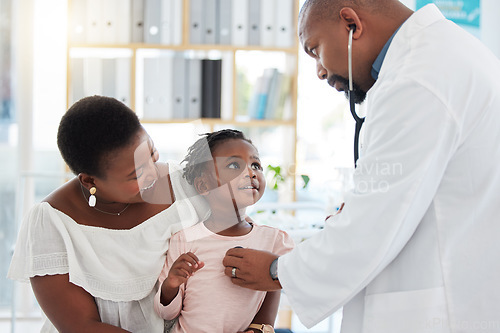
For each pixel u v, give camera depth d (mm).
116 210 1150
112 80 3104
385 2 1132
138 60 3262
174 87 3166
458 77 988
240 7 3207
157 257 1154
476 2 3488
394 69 1045
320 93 3787
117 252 1123
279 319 3004
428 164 960
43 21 3428
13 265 1109
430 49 1021
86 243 1110
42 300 1096
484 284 1012
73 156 1033
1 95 3395
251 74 3590
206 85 3191
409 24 1077
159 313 1139
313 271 1046
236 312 1159
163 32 3150
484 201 1009
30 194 3416
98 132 1001
